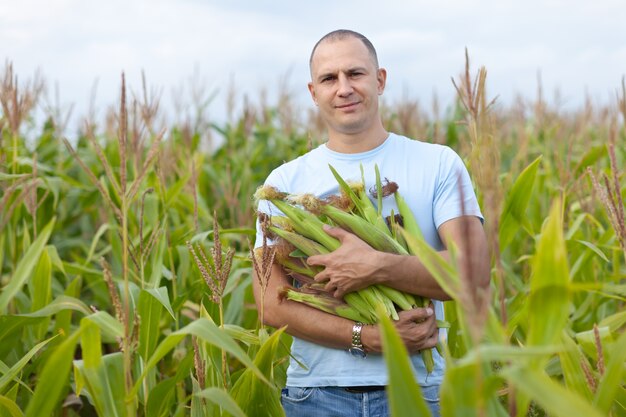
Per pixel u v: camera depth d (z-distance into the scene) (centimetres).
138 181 258
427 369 275
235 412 238
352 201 291
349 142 303
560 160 551
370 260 268
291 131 1095
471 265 174
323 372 289
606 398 209
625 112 420
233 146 952
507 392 329
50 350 359
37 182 458
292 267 293
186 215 697
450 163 297
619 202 275
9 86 529
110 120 852
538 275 182
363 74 293
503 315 209
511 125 1045
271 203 310
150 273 484
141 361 341
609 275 475
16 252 511
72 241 648
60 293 514
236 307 451
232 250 273
